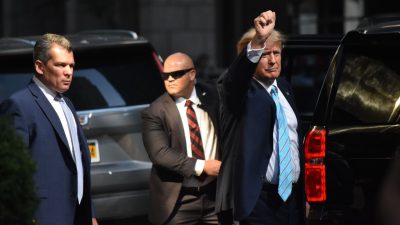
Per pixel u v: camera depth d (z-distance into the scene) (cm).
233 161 1508
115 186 1898
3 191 1137
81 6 5959
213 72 4922
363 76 1476
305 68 3253
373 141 1457
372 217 1463
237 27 5525
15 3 7375
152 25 5597
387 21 1598
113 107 1947
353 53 1483
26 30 7106
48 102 1459
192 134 1681
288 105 1542
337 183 1481
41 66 1458
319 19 5559
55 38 1458
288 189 1497
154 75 2019
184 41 5616
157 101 1700
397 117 1450
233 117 1508
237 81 1481
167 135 1684
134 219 1964
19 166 1150
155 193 1681
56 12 6619
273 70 1509
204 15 5606
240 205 1486
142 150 1920
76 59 1997
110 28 5606
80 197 1481
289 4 5497
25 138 1426
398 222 1447
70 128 1480
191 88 1691
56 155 1446
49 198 1433
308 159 1496
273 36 1507
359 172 1465
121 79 1997
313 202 1497
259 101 1503
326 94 1491
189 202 1670
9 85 1941
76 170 1464
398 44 1464
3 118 1184
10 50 1956
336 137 1477
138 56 2036
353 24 5597
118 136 1908
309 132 1496
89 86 1975
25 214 1161
